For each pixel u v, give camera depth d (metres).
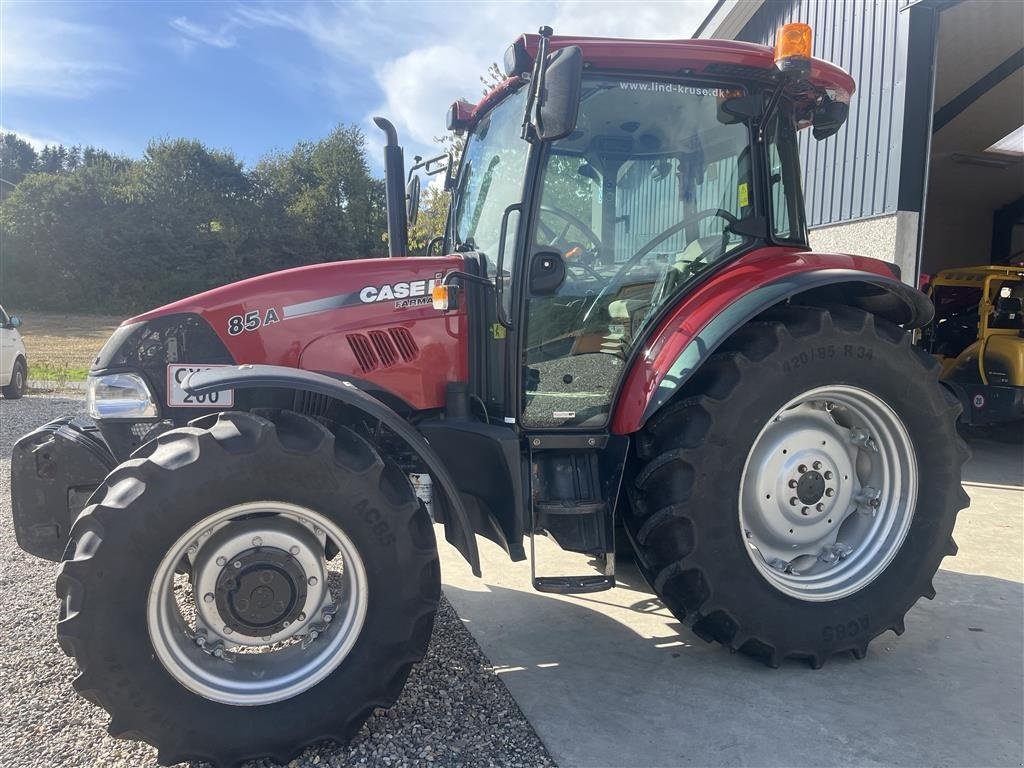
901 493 2.98
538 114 2.44
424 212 8.80
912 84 6.59
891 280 2.87
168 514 2.08
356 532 2.23
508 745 2.29
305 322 2.79
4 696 2.55
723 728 2.38
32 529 2.72
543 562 3.99
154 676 2.10
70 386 12.62
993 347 7.15
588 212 2.89
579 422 2.93
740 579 2.69
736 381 2.66
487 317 2.91
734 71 2.89
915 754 2.24
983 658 2.89
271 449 2.14
